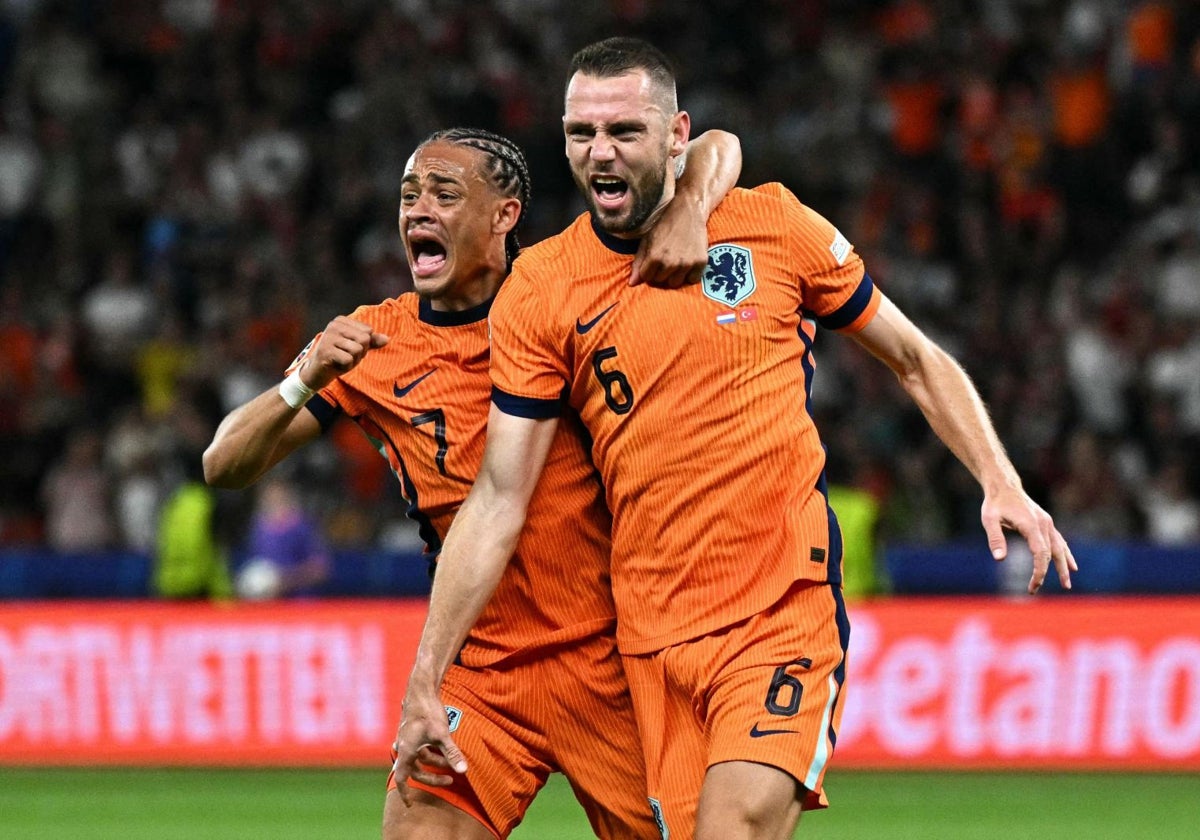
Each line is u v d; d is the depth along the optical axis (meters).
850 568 39.12
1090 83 60.25
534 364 16.19
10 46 65.94
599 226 16.20
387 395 17.44
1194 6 59.91
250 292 57.72
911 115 60.44
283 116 63.59
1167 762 36.53
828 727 15.62
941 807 33.38
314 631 38.88
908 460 48.12
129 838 30.92
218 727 38.97
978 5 63.09
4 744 39.44
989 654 37.19
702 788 15.38
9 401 55.53
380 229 59.62
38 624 39.66
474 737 17.11
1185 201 57.06
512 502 16.28
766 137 59.94
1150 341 53.16
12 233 61.88
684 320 15.77
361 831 31.42
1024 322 54.19
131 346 57.41
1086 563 42.44
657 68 15.75
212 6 67.06
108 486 51.50
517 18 64.19
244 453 17.33
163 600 43.75
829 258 16.25
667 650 15.94
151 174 63.31
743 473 15.73
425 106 61.09
